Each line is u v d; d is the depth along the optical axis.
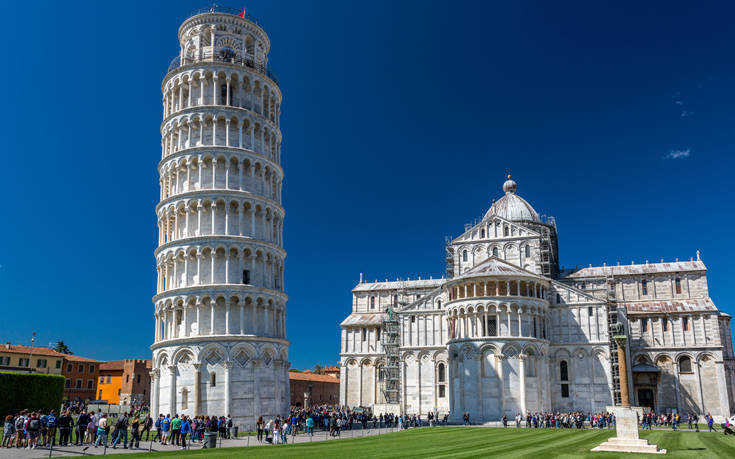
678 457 36.59
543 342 89.00
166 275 75.00
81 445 46.09
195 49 83.00
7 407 68.75
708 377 96.81
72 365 133.88
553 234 119.88
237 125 78.56
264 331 73.06
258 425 54.94
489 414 84.50
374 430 72.56
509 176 123.50
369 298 131.25
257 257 75.38
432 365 103.69
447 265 113.94
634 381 98.56
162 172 80.25
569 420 76.81
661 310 102.00
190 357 69.06
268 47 88.75
